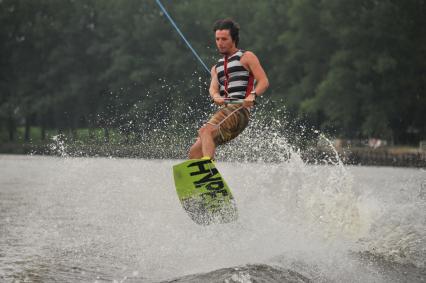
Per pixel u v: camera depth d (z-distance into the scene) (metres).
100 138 61.81
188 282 17.92
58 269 21.09
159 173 52.41
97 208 37.28
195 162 22.42
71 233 28.34
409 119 194.88
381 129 183.00
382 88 183.75
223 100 23.86
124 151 59.28
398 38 181.75
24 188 52.28
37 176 69.19
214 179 22.42
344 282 19.06
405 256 22.38
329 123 196.75
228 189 22.44
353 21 188.25
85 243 25.86
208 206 22.53
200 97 182.50
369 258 22.08
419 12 186.88
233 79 24.14
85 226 30.39
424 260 22.03
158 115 182.75
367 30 184.62
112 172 58.69
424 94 188.25
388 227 25.95
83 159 61.75
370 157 147.12
